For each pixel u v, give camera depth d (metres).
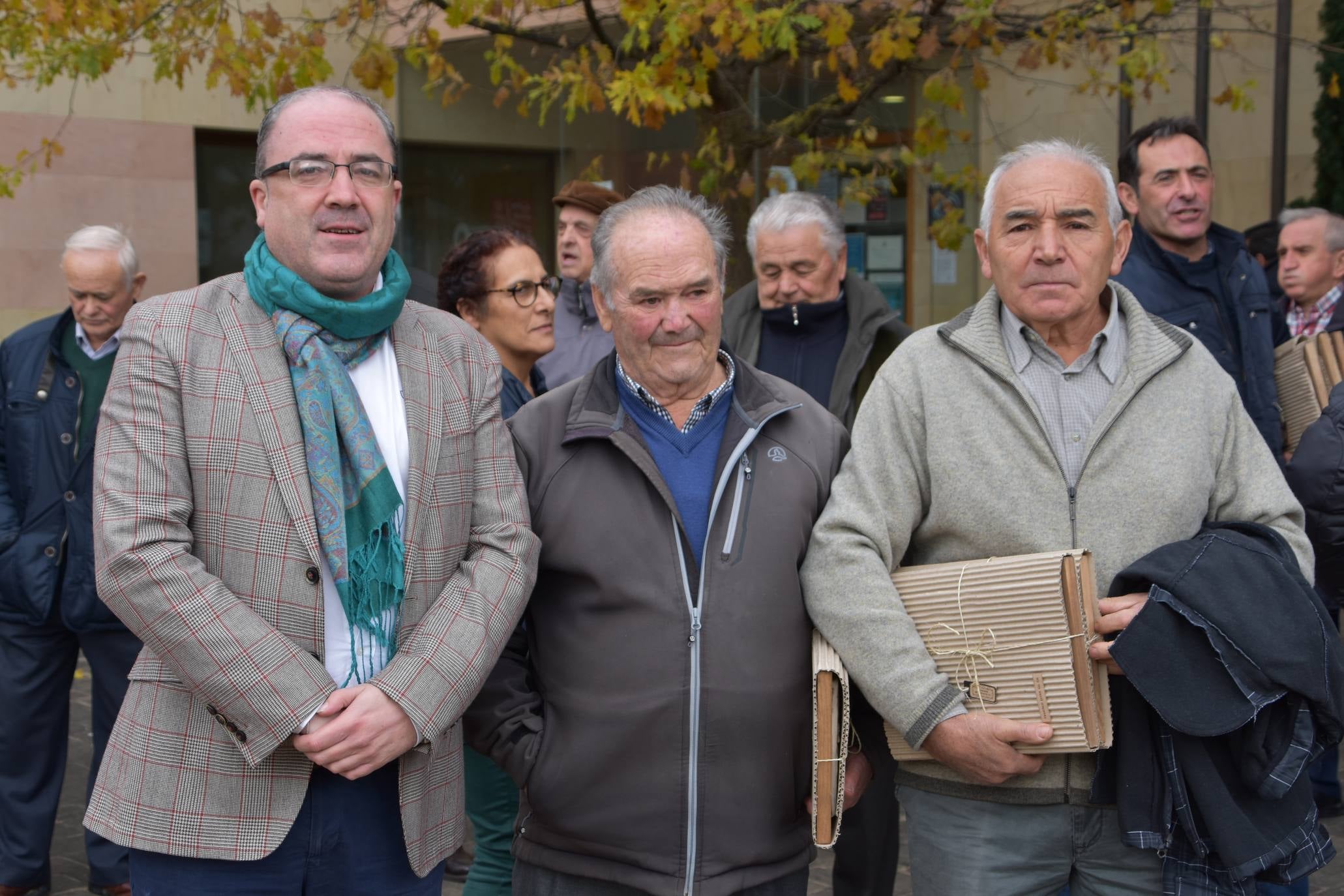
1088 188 2.58
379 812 2.40
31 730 4.18
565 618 2.61
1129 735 2.46
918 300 8.92
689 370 2.59
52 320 4.27
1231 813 2.37
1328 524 3.12
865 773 2.74
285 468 2.29
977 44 5.56
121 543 2.19
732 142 6.39
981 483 2.59
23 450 4.16
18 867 4.18
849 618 2.52
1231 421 2.66
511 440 2.61
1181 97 8.49
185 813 2.25
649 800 2.49
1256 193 8.24
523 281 3.86
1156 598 2.39
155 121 10.60
